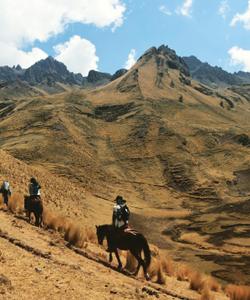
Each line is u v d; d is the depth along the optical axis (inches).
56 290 407.2
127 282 563.5
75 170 4564.5
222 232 2603.3
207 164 5255.9
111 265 657.6
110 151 5418.3
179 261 1797.5
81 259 619.5
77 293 418.6
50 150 5009.8
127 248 637.3
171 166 4992.6
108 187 4311.0
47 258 532.1
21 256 493.4
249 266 1734.7
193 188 4525.1
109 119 6722.4
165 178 4783.5
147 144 5536.4
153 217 3191.4
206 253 2021.4
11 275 411.2
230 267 1708.9
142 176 4798.2
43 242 650.8
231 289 788.0
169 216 3287.4
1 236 569.0
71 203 2359.7
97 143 5625.0
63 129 5629.9
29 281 410.3
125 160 5182.1
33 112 6314.0
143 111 6707.7
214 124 6978.4
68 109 6476.4
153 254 1395.2
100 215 2391.7
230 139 5920.3
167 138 5664.4
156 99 7765.8
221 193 4382.4
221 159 5374.0
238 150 5565.9
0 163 2278.5
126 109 7032.5
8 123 6072.8
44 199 2080.5
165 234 2568.9
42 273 448.8
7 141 5482.3
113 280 540.7
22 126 5905.5
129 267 700.0
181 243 2310.5
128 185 4490.7
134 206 3710.6
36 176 2539.4
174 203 4079.7
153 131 5876.0
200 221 3021.7
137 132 5876.0
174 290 658.8
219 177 4785.9
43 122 5871.1
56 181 2785.4
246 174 4906.5
